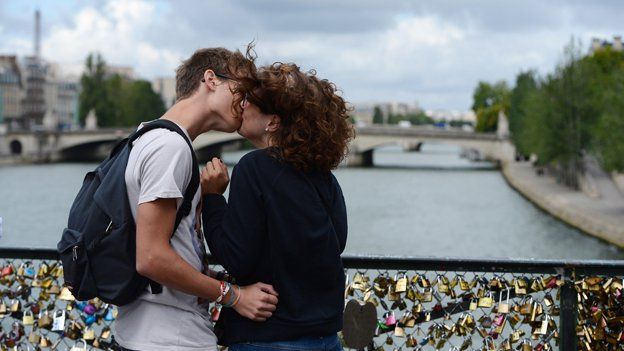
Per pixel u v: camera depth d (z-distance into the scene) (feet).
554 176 235.40
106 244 10.26
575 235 130.62
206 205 10.96
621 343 13.85
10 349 14.52
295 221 10.48
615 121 133.08
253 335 10.65
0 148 362.74
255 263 10.68
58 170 310.65
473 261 13.44
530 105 205.36
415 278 13.76
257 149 10.87
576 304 13.65
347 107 11.05
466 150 486.79
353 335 13.35
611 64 232.53
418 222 146.82
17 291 14.49
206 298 10.50
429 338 13.89
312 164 10.69
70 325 14.29
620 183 184.96
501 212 166.40
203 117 10.99
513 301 13.85
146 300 10.58
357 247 116.06
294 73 10.80
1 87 598.34
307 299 10.64
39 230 141.49
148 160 10.25
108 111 403.34
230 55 11.09
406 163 388.16
